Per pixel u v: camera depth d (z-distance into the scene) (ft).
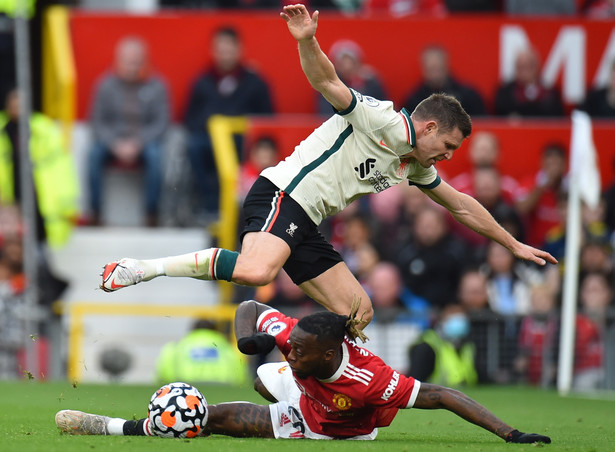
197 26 179.22
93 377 156.35
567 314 140.15
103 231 171.42
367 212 159.43
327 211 73.51
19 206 164.86
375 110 71.77
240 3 190.90
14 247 158.51
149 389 127.44
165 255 170.81
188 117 175.01
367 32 183.11
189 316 146.20
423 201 160.76
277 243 70.74
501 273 155.63
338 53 171.63
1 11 183.52
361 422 65.87
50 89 182.39
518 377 144.15
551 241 161.48
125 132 172.35
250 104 174.50
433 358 138.21
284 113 180.86
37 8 187.73
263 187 72.95
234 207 162.30
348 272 76.38
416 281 152.76
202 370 135.33
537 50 186.39
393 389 63.77
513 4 197.47
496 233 79.15
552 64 186.39
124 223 175.01
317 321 61.67
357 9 197.77
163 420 63.87
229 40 173.58
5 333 148.05
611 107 183.62
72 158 172.24
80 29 178.19
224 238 162.20
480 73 185.57
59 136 171.12
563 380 138.72
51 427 74.13
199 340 136.67
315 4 193.67
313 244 74.79
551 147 167.84
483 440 70.23
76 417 66.18
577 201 141.18
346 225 156.87
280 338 64.44
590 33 186.19
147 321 162.71
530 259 78.89
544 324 144.87
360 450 58.90
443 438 71.77
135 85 172.35
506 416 99.09
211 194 175.01
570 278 140.67
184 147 177.06
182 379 135.23
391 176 74.13
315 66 69.97
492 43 185.47
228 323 146.72
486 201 161.68
